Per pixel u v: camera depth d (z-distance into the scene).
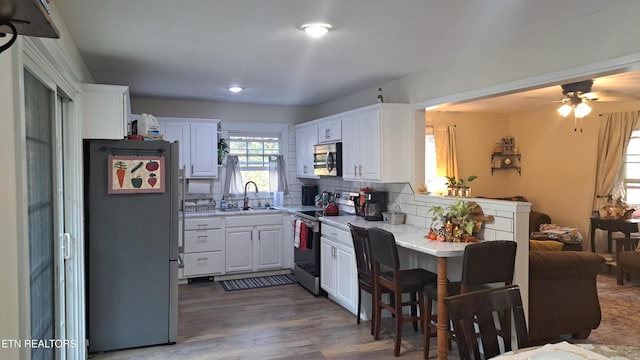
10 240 1.43
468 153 7.62
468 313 1.79
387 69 4.25
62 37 2.80
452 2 2.56
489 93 3.55
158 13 2.70
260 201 6.59
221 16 2.76
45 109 2.44
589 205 6.66
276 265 6.04
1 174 1.38
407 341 3.73
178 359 3.41
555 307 3.58
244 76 4.55
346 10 2.67
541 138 7.34
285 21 2.86
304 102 6.39
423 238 3.66
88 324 3.49
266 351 3.54
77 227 3.21
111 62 3.93
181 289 5.38
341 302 4.66
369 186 5.25
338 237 4.58
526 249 3.26
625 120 6.25
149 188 3.60
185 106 6.17
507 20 2.87
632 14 2.57
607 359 1.61
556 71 3.01
